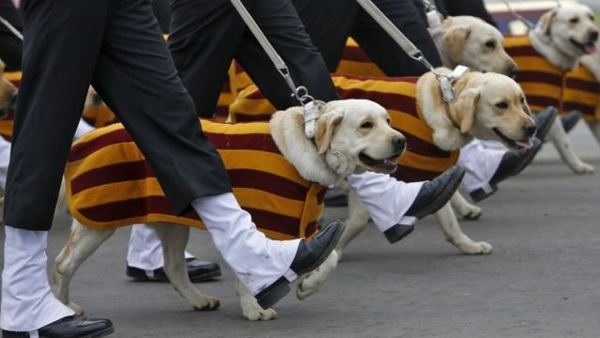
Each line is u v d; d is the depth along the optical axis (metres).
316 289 8.80
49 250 12.04
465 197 15.34
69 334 7.59
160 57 7.72
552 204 14.42
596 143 21.67
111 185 8.55
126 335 8.35
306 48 9.96
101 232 8.70
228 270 10.90
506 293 9.34
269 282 7.92
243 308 8.76
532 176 17.30
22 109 7.57
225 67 10.14
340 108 8.59
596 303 8.84
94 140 8.62
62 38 7.43
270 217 8.48
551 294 9.22
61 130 7.49
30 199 7.47
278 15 9.91
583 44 16.59
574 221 13.05
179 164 7.68
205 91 10.12
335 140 8.55
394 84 10.83
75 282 10.47
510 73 13.72
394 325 8.34
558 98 17.00
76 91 7.50
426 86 10.68
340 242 11.11
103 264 11.35
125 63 7.66
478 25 13.77
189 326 8.60
